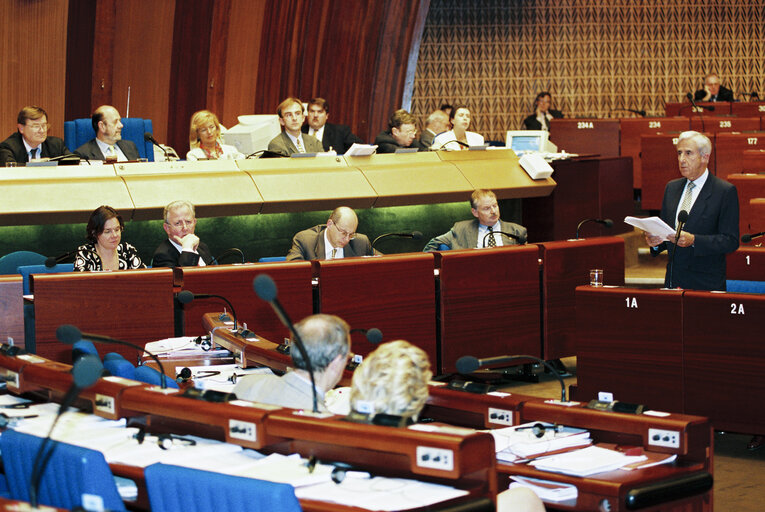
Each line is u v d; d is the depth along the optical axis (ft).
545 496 10.14
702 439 10.50
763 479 16.69
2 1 30.30
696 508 10.47
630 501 9.63
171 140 37.86
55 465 8.82
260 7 38.68
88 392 11.42
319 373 10.94
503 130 56.18
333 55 45.50
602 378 19.10
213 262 22.41
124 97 34.83
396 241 30.81
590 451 10.56
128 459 9.90
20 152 26.81
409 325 22.16
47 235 25.22
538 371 25.18
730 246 19.40
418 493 8.63
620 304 18.79
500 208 33.73
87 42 34.53
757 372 17.58
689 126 43.04
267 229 28.32
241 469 9.27
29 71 31.14
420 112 55.72
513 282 23.44
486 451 8.73
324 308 21.15
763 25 56.34
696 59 56.39
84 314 18.78
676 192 20.25
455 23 55.47
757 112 46.42
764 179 30.19
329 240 23.20
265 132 31.01
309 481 8.95
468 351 22.91
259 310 20.45
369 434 8.96
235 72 38.52
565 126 44.57
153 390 10.93
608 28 55.98
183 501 8.20
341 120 46.62
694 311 18.06
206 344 16.80
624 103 56.39
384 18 47.37
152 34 35.06
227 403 10.20
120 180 25.61
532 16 55.77
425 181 29.68
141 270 19.27
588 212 35.01
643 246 37.58
